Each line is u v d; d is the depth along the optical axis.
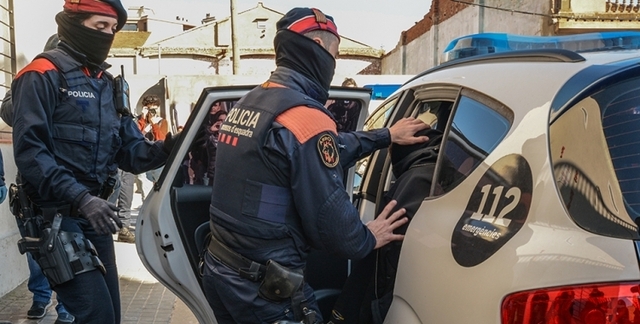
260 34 34.75
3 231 4.86
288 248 2.00
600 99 1.62
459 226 1.76
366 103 2.65
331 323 2.39
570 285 1.40
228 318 2.22
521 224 1.57
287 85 2.04
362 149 2.19
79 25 2.51
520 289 1.47
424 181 2.16
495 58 2.20
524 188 1.61
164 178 2.51
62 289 2.49
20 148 2.36
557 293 1.41
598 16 15.68
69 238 2.47
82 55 2.54
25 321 4.18
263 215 1.96
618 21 15.69
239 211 2.00
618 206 1.48
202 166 2.63
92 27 2.53
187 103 17.27
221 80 17.25
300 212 1.93
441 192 1.98
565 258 1.43
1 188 3.18
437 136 2.32
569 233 1.46
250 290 2.01
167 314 4.51
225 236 2.06
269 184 1.96
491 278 1.55
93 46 2.56
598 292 1.38
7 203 4.94
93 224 2.35
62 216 2.50
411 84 2.71
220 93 2.47
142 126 8.96
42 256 2.45
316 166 1.90
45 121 2.40
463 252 1.69
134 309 4.61
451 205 1.88
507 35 2.62
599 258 1.40
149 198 2.59
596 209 1.48
